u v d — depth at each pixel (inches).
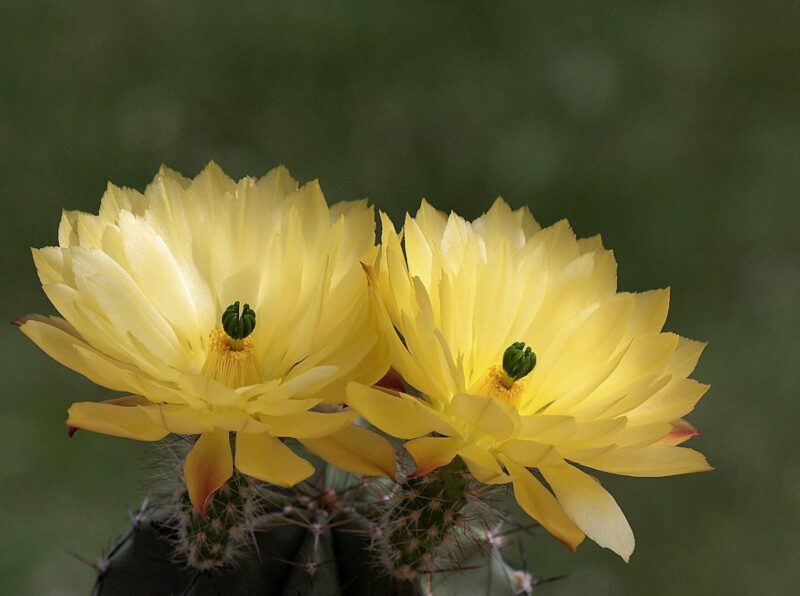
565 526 29.6
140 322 30.3
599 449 29.5
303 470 29.4
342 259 30.8
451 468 30.9
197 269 31.0
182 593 31.7
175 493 31.3
